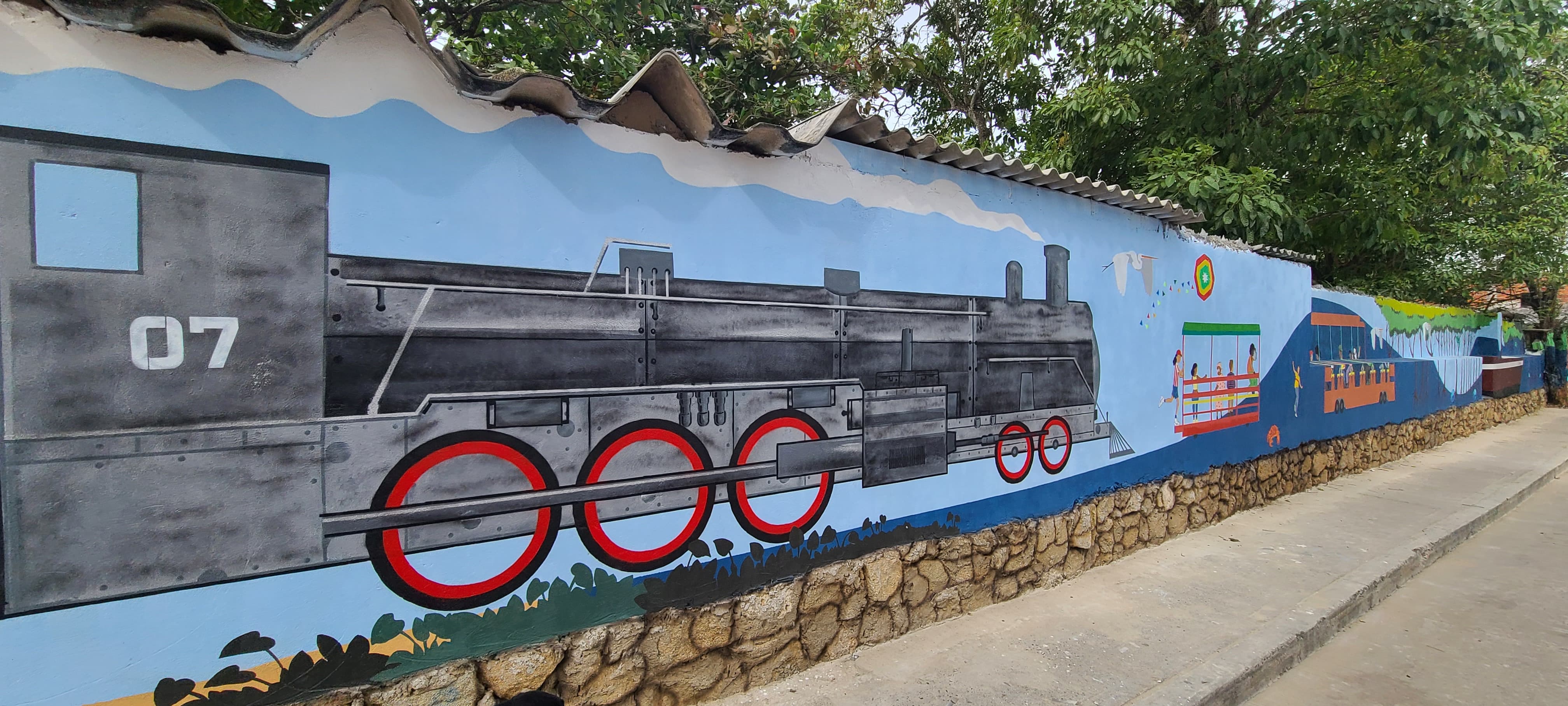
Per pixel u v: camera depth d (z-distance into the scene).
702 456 2.85
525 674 2.42
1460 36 7.42
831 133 3.23
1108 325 4.77
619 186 2.61
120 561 1.82
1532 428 12.91
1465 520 6.13
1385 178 8.88
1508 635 4.04
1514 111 7.62
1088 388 4.61
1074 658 3.38
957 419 3.82
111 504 1.80
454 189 2.27
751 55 6.44
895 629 3.54
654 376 2.72
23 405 1.71
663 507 2.76
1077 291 4.52
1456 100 7.61
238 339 1.95
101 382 1.79
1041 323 4.28
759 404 3.03
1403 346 9.90
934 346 3.70
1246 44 8.09
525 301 2.41
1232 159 8.07
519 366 2.41
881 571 3.48
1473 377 12.36
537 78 2.20
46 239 1.72
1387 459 9.13
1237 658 3.40
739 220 2.94
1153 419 5.20
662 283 2.72
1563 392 16.55
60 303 1.74
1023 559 4.18
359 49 2.10
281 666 2.03
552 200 2.46
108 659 1.81
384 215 2.15
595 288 2.56
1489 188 10.73
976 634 3.62
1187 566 4.76
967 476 3.88
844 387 3.32
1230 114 8.35
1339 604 4.12
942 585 3.76
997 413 4.04
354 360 2.12
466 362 2.30
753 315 2.99
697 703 2.86
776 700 2.94
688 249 2.79
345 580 2.12
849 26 7.32
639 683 2.69
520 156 2.39
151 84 1.82
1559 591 4.77
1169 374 5.35
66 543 1.76
